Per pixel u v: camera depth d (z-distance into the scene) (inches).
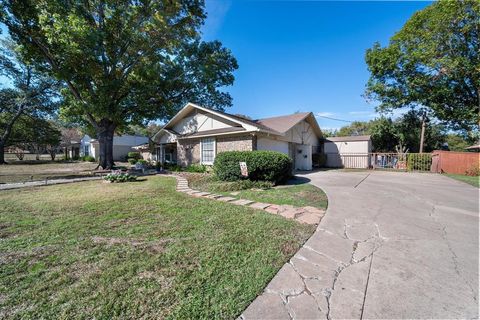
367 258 109.2
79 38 435.2
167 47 586.9
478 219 168.1
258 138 450.3
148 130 1652.3
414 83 643.5
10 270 97.3
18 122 983.6
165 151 737.0
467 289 83.9
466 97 624.4
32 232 142.2
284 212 186.2
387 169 662.5
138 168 605.6
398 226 153.2
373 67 708.7
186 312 72.6
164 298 79.1
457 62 551.2
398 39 651.5
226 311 73.4
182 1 536.4
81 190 293.7
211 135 477.4
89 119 589.6
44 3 430.0
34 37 445.1
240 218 169.5
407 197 243.0
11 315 71.4
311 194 257.3
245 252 114.2
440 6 554.6
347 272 97.0
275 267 100.3
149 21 535.2
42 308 74.6
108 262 104.1
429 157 575.8
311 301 78.3
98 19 539.5
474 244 124.1
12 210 193.9
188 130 579.2
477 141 674.8
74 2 461.7
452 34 566.9
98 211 190.1
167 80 616.1
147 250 116.4
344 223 159.3
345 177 435.5
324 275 94.6
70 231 143.9
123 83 548.1
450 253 113.5
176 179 408.8
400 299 79.0
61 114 578.2
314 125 738.2
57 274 94.3
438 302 77.2
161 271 96.4
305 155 673.0
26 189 304.3
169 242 126.5
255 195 253.1
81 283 88.1
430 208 198.5
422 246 122.0
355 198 237.5
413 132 857.5
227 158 350.3
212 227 150.2
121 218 171.0
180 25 562.3
